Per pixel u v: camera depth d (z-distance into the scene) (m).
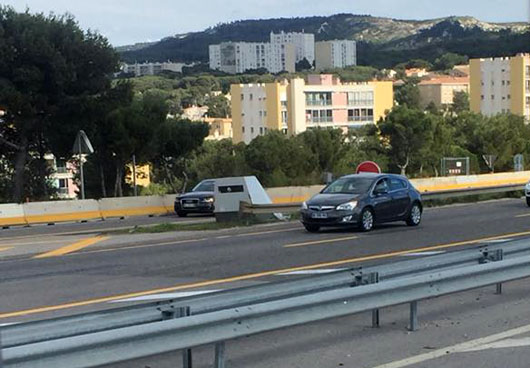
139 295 11.05
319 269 13.09
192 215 30.59
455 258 9.43
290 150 47.91
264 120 115.75
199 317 6.19
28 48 34.56
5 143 37.97
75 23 36.66
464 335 8.12
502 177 42.38
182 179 48.31
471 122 66.12
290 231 20.12
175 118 43.59
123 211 31.36
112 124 38.38
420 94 143.25
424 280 7.99
